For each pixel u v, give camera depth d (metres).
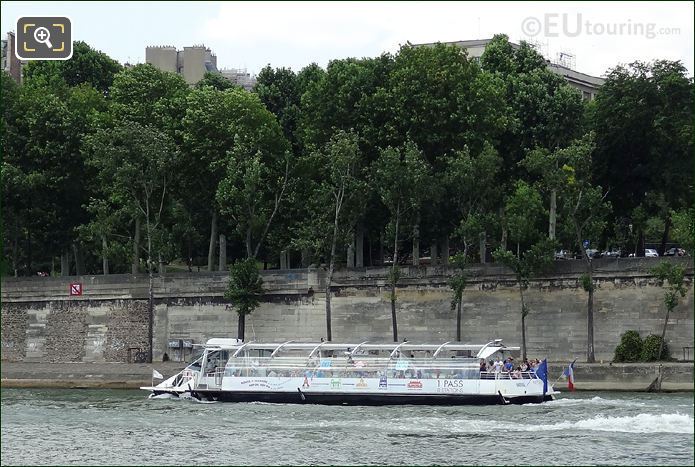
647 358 74.88
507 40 98.38
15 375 83.88
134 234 96.56
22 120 95.69
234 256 109.75
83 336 90.75
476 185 81.38
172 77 103.44
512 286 80.62
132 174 87.44
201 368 72.88
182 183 93.44
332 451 52.00
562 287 79.19
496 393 66.75
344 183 82.81
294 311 85.69
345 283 84.81
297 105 102.94
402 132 88.00
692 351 75.19
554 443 53.03
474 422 58.94
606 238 94.00
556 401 66.81
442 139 86.81
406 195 81.62
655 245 118.19
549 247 78.00
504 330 80.56
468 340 81.31
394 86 88.69
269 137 91.00
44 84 108.88
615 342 77.50
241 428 58.56
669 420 58.16
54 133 94.12
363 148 88.69
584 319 78.44
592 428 56.53
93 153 92.56
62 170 93.94
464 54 90.12
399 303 83.38
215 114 91.56
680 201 86.19
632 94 85.56
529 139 90.50
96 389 81.06
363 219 88.94
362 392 68.62
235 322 87.31
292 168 89.00
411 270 83.06
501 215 83.50
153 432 57.72
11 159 94.12
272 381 70.38
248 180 84.44
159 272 90.69
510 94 92.00
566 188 78.38
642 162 87.62
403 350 71.19
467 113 87.06
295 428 58.22
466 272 81.62
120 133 88.00
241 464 49.47
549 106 88.94
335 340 84.44
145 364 86.75
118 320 89.94
